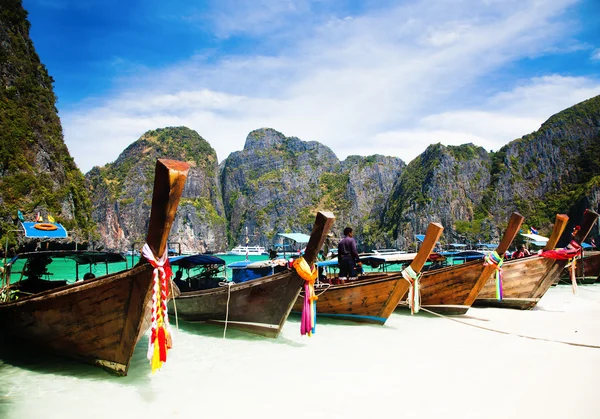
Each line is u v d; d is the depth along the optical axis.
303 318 8.73
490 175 160.00
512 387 6.58
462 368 7.57
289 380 7.02
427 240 10.04
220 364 7.96
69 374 7.50
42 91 93.00
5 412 5.84
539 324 11.66
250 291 9.71
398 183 181.75
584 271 24.19
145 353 9.10
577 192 126.31
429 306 12.84
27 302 7.75
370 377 7.12
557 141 151.25
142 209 171.50
